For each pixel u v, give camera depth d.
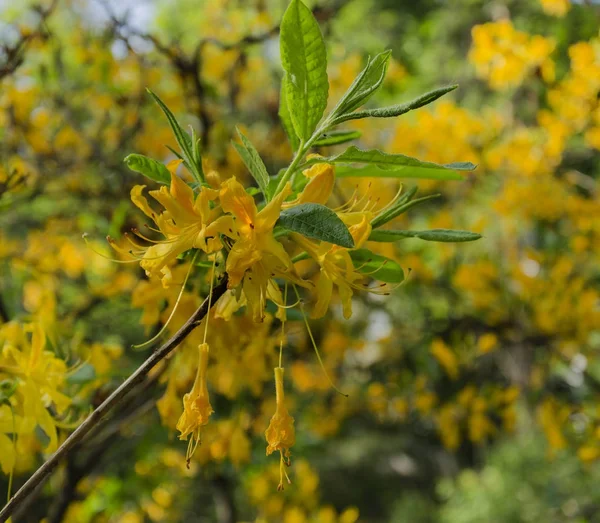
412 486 15.80
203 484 5.44
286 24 1.45
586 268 5.98
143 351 3.55
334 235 1.29
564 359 5.22
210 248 1.42
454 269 5.62
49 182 4.32
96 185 4.33
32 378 1.89
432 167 1.49
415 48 11.88
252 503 5.98
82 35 4.75
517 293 5.30
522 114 6.41
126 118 4.50
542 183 5.26
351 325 5.31
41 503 3.82
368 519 14.62
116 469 4.76
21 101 4.15
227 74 5.14
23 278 4.29
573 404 5.20
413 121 6.48
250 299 1.43
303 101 1.51
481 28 4.71
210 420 3.43
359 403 5.71
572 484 9.27
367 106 5.66
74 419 2.46
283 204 1.53
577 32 6.69
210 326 2.09
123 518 5.07
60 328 2.79
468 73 11.08
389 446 14.84
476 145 5.32
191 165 1.59
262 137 5.32
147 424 4.05
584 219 5.26
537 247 6.12
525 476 9.98
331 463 14.65
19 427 1.88
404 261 5.27
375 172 1.73
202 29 5.90
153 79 4.51
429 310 5.53
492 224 6.56
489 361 6.77
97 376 2.45
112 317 3.93
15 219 4.57
